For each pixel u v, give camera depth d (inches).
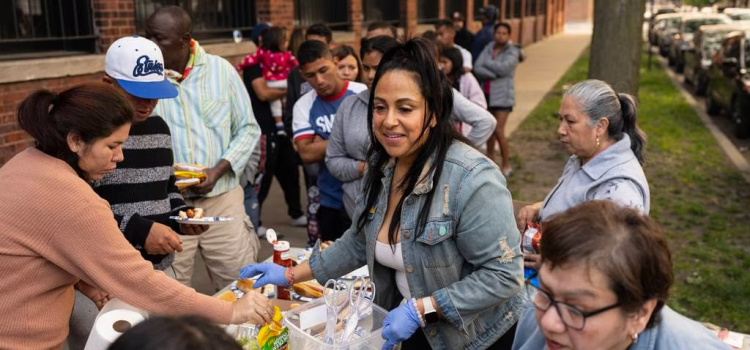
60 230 79.7
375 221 93.4
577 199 111.5
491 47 325.4
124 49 108.6
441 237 85.7
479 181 83.7
